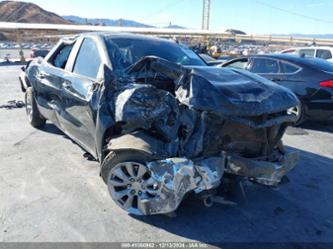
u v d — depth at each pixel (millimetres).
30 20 189750
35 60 5785
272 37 55156
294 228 2912
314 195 3557
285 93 3205
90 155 3924
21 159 4281
